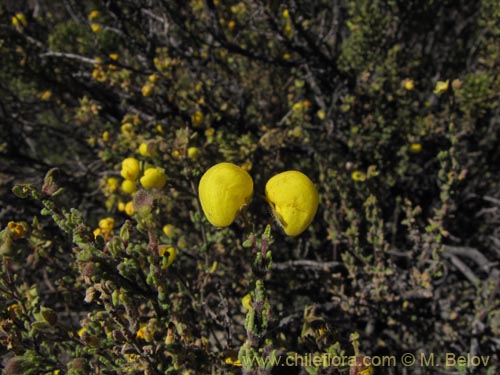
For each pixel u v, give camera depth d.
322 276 2.81
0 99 4.33
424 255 2.62
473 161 4.16
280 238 3.23
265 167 3.05
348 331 2.84
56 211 1.42
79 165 4.70
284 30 4.04
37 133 5.30
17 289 1.75
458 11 5.31
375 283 2.58
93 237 1.39
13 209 3.59
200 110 3.41
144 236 2.37
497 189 4.14
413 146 3.44
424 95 4.32
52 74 4.13
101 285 1.41
